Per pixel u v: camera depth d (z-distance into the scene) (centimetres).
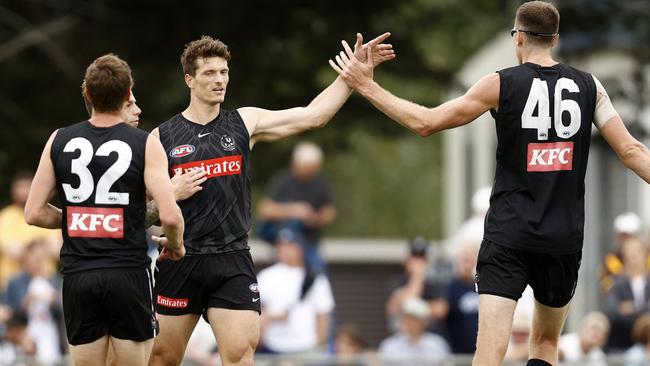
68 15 7244
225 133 3042
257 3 7112
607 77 7150
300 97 7488
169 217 2769
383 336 7712
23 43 7131
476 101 2917
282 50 7325
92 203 2789
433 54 8775
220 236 3012
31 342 4947
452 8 7925
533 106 2881
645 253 5384
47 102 7225
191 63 3028
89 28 7294
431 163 15750
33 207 2827
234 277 3016
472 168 8969
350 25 7338
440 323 5294
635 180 7212
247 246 3053
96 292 2780
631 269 5212
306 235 6103
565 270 2930
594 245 7400
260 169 8475
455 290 5197
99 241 2788
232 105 7312
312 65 7394
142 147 2797
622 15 6969
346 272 8019
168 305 3041
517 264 2898
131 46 7256
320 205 6131
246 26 7206
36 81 7225
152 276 3036
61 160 2806
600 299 7300
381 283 7975
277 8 7150
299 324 5034
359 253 9156
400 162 15700
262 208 6225
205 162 3012
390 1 7338
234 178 3031
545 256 2900
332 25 7312
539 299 2994
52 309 5053
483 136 8631
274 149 8369
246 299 3012
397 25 7581
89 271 2783
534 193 2888
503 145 2916
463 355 4888
